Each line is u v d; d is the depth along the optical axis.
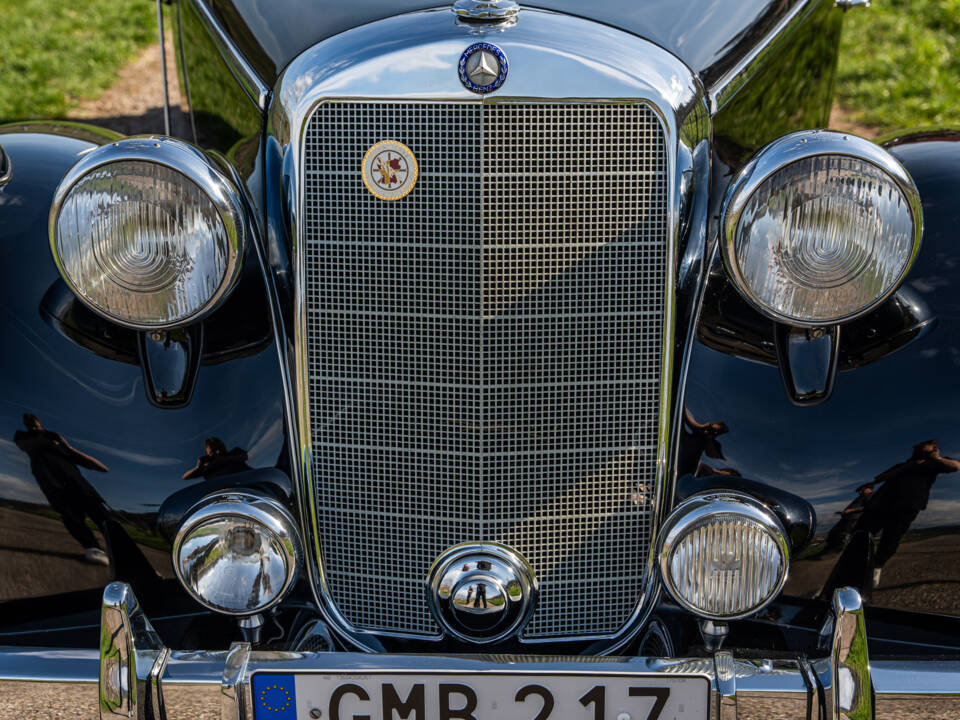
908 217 1.87
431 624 2.19
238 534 2.02
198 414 2.14
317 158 2.00
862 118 6.27
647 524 2.14
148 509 2.11
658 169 1.98
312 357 2.10
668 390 2.07
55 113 6.21
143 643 1.92
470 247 1.96
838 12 3.31
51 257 2.23
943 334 2.11
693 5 2.52
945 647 2.10
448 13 2.15
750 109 2.65
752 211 1.90
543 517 2.12
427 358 2.05
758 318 2.16
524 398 2.05
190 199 1.93
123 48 7.39
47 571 2.12
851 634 1.84
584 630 2.18
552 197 1.96
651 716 1.88
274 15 2.56
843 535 2.06
